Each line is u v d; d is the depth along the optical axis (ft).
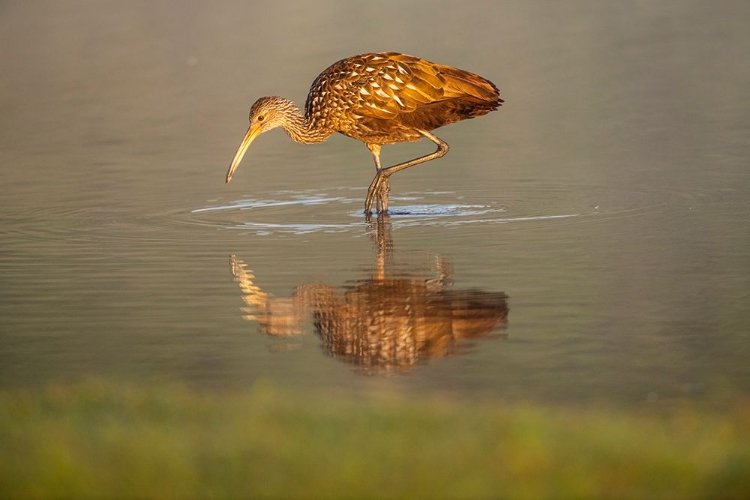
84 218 64.39
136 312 46.75
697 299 46.52
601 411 32.50
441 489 23.88
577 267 51.44
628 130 86.74
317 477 24.45
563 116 93.50
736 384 37.24
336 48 124.16
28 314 46.80
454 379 38.09
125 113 101.19
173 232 60.59
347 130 62.59
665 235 56.90
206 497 24.08
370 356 41.04
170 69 120.26
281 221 62.64
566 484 23.90
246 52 126.52
